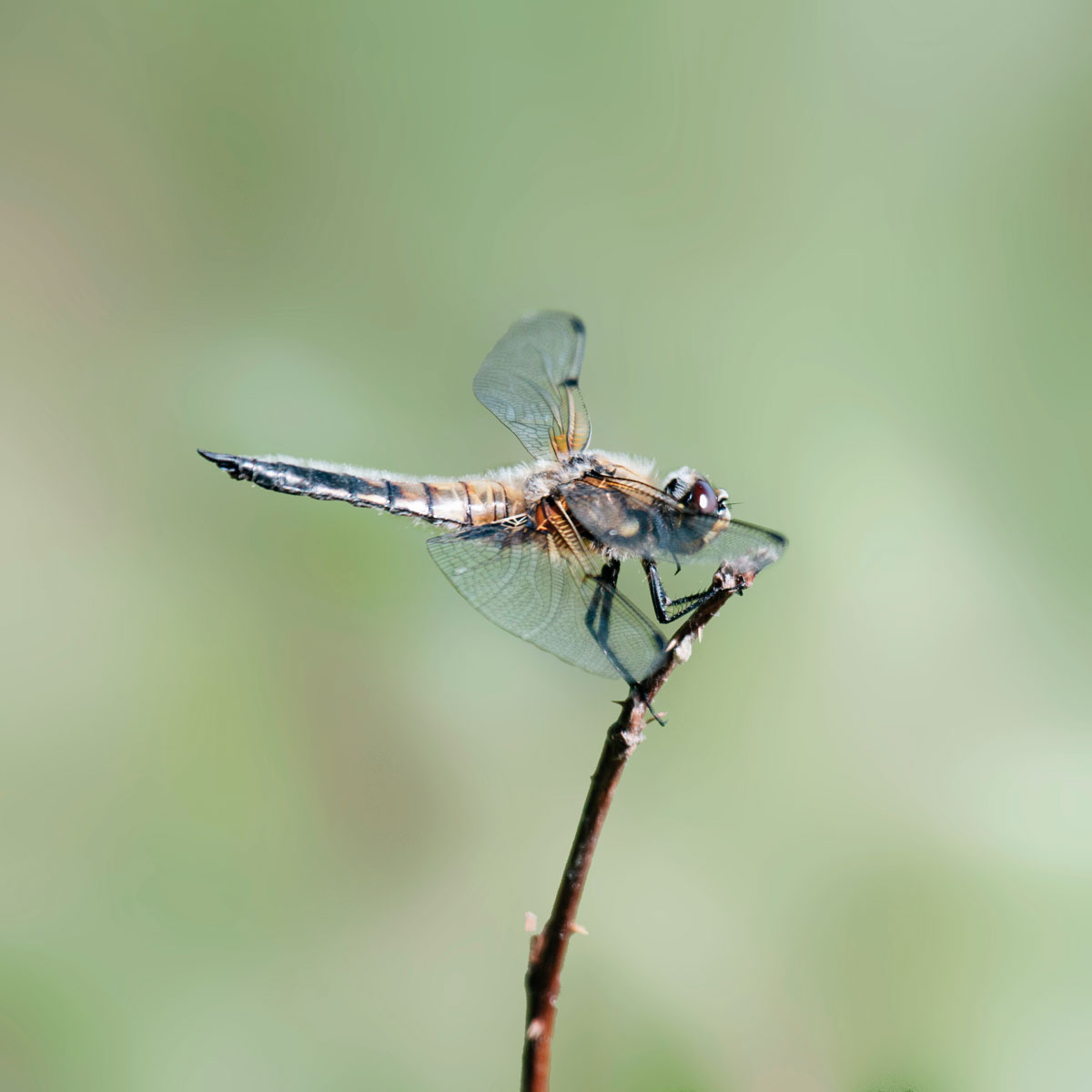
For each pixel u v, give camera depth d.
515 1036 1.06
